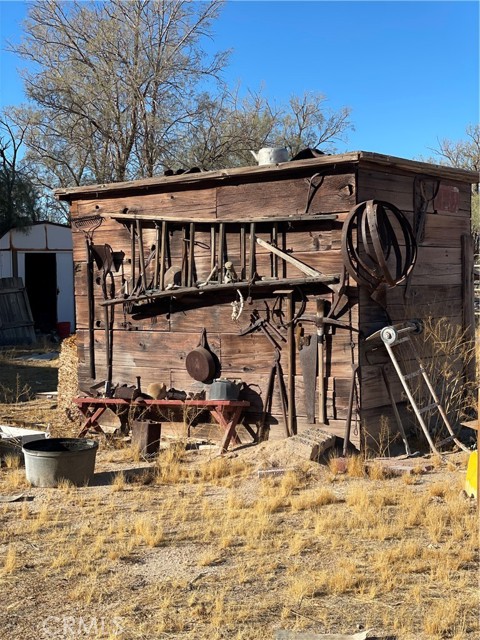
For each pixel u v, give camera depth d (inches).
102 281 418.6
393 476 310.2
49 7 1007.6
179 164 1045.2
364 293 339.3
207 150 1068.5
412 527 244.8
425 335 370.6
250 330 367.6
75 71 1017.5
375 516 251.0
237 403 359.9
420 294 370.6
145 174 1029.2
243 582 201.8
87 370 427.5
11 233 874.8
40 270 983.6
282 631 171.0
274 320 360.5
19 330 840.3
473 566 211.6
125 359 413.4
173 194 389.7
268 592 195.6
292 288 352.8
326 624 176.9
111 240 416.5
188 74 1024.2
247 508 267.4
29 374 646.5
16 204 900.6
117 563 217.6
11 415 465.1
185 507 270.4
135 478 314.8
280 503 271.7
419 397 364.8
